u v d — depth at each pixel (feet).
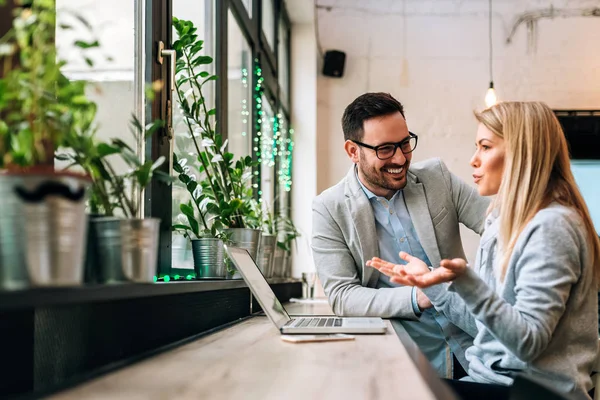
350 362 4.19
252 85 13.84
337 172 22.08
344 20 22.47
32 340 3.53
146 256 4.02
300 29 20.58
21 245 3.01
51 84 3.87
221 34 10.48
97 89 4.09
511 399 3.62
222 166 8.77
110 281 3.97
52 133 3.53
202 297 6.31
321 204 8.22
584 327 5.01
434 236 8.03
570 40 22.21
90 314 4.19
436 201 8.20
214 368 3.96
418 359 4.24
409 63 22.33
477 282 4.78
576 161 21.57
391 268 5.13
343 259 8.03
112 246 3.94
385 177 7.82
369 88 22.29
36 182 3.01
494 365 5.36
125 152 4.25
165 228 7.07
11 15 3.89
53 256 3.06
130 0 6.83
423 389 3.26
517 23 22.30
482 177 5.69
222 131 10.41
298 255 19.65
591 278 5.07
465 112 22.17
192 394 3.13
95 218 4.00
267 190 16.12
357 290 7.68
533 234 4.94
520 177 5.20
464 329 6.87
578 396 4.91
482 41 22.30
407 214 8.17
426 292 6.93
